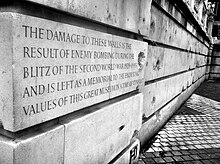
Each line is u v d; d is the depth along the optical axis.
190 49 9.05
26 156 1.62
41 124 1.79
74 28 1.97
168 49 5.61
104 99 2.58
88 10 2.12
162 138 5.02
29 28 1.54
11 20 1.41
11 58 1.44
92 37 2.24
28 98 1.59
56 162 1.91
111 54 2.64
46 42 1.69
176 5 5.50
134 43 3.23
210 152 4.36
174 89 6.79
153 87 4.66
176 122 6.33
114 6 2.58
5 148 1.56
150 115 4.84
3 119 1.55
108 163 2.90
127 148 3.41
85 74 2.19
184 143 4.77
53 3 1.70
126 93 3.26
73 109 2.06
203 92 12.45
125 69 3.04
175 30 6.06
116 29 2.82
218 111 7.91
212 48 18.88
